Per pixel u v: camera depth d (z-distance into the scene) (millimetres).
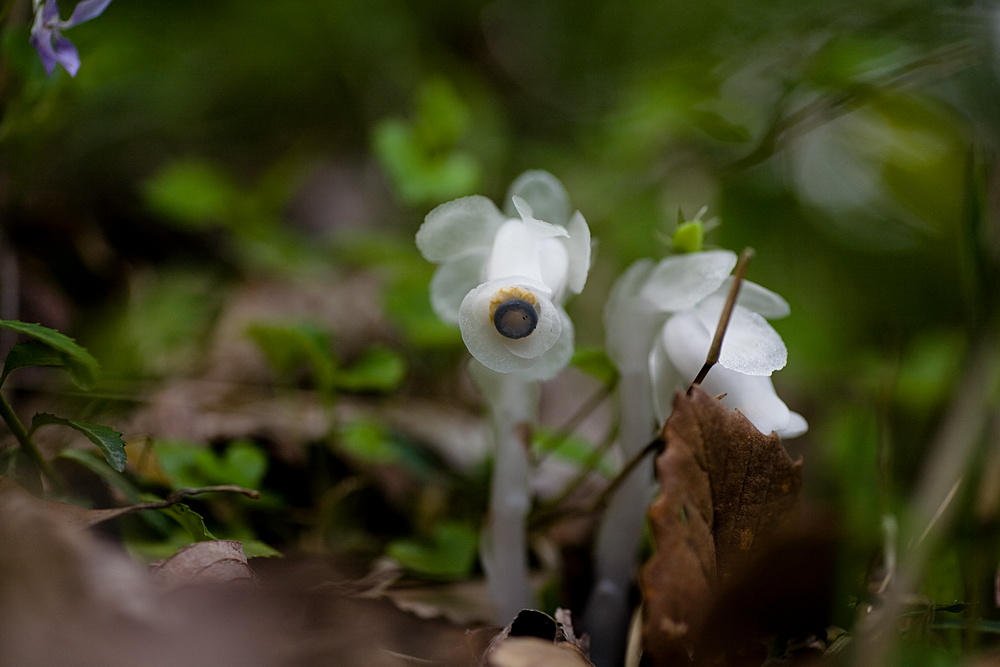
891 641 186
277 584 202
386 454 252
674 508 184
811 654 194
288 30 528
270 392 292
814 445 323
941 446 212
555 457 265
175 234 427
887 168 402
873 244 431
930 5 325
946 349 317
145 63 445
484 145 481
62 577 168
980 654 198
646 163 420
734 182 393
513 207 204
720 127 311
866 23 350
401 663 192
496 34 634
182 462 227
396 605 211
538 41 635
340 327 356
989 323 220
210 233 435
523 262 192
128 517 211
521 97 621
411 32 553
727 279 205
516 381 208
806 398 367
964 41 298
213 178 391
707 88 376
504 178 487
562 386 372
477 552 239
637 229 421
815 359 373
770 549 190
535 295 188
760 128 371
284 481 256
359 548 242
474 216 200
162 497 219
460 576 227
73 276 332
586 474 234
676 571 183
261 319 348
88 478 215
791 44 376
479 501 264
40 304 296
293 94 558
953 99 351
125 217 422
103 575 169
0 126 245
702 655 188
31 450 199
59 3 271
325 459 257
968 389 215
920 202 395
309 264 408
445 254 202
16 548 167
